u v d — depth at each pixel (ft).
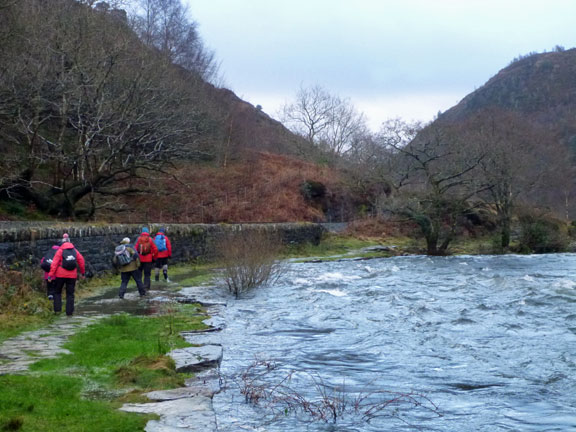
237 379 22.22
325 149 200.23
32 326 31.48
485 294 48.49
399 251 113.60
